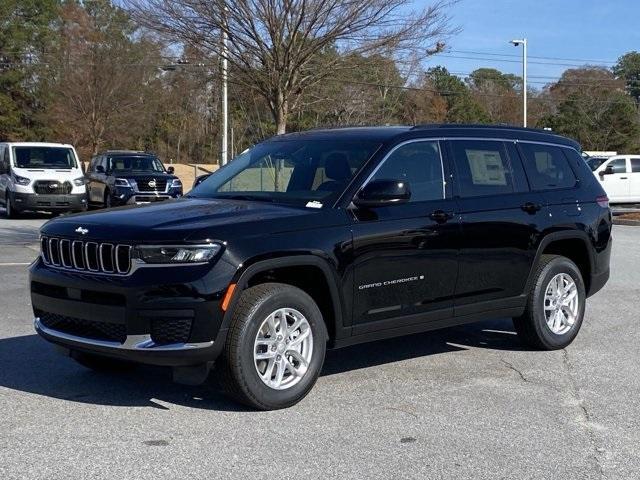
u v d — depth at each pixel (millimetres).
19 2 55656
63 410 5715
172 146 66688
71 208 22484
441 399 6066
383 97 30453
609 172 28391
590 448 5059
